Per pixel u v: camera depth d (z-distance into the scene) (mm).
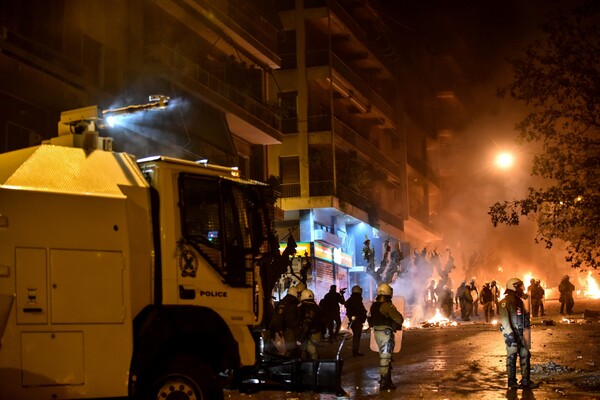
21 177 9500
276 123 41344
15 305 9078
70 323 9398
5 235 9148
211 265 10617
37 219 9383
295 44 48719
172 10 32000
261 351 12055
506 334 14367
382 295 14797
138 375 9961
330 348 24500
